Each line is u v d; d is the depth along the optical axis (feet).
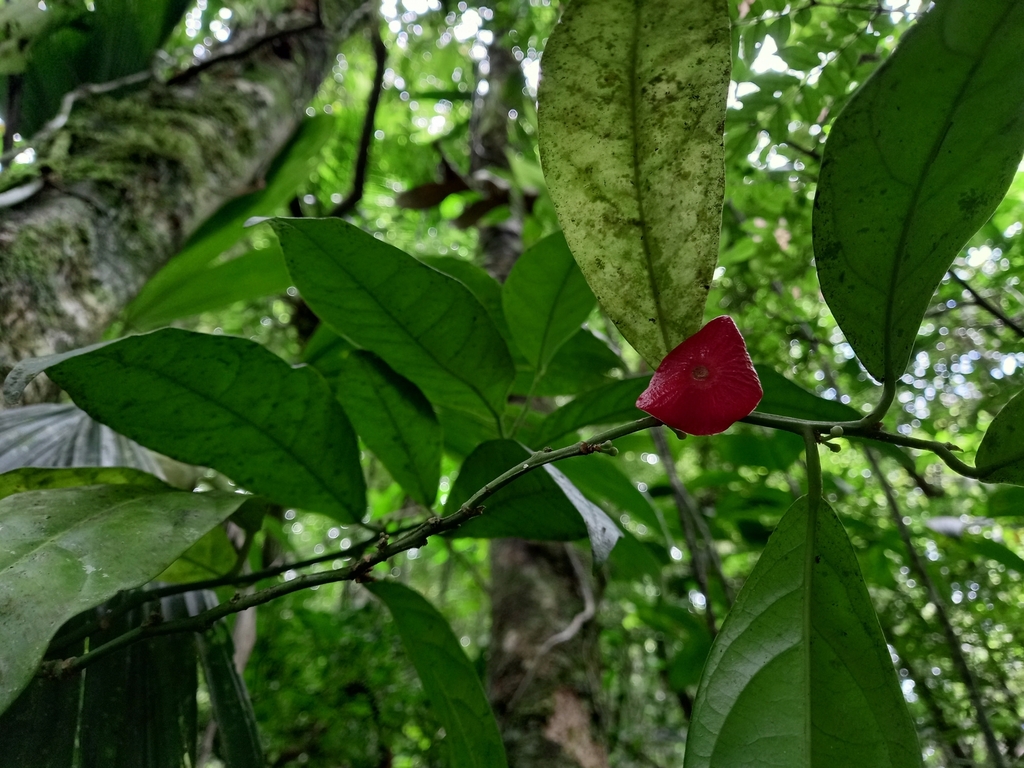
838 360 1.74
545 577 2.03
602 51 0.58
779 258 1.58
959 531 1.63
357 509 0.89
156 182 1.51
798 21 1.19
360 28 2.89
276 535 1.74
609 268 0.62
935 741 1.51
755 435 1.86
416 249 4.41
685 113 0.59
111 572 0.58
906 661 1.60
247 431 0.83
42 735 0.73
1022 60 0.50
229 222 1.82
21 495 0.66
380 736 2.00
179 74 1.84
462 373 0.93
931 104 0.53
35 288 1.13
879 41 1.16
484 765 0.88
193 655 0.90
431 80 4.83
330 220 0.76
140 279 1.38
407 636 0.89
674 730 2.66
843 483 1.84
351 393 0.93
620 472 1.41
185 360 0.75
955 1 0.49
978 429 1.60
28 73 1.58
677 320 0.61
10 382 0.65
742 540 2.19
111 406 0.77
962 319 1.54
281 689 2.04
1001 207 1.71
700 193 0.59
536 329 1.07
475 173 3.33
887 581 1.74
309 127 2.25
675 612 2.04
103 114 1.58
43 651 0.52
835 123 0.55
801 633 0.64
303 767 1.92
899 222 0.57
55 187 1.33
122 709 0.79
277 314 3.29
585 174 0.61
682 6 0.56
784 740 0.60
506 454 0.84
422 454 0.97
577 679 1.77
